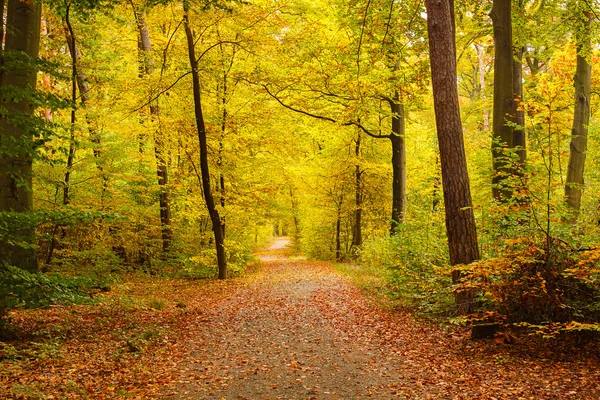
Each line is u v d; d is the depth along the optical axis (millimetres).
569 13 12805
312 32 13508
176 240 18312
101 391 5188
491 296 6695
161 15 13969
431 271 9641
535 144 12969
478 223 8844
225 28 14656
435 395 5066
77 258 13266
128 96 14766
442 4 7410
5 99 6559
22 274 6574
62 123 11773
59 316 9023
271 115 15922
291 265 24734
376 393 5262
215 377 5930
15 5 7953
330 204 24484
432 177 21406
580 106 12602
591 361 5637
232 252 18172
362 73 13719
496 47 9773
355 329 8586
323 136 20891
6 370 5438
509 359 6016
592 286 6102
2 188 7629
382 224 24359
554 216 6559
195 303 11641
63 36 14844
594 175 13648
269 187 17328
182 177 17125
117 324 8664
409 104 16000
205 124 15602
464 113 26094
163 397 5188
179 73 15008
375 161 22250
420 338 7621
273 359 6773
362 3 12203
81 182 12992
